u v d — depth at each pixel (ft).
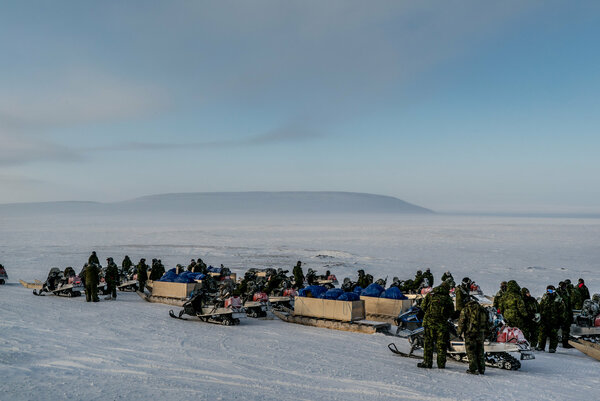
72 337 34.42
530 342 40.98
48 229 411.13
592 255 186.39
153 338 35.76
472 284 58.44
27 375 22.85
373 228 504.84
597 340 38.40
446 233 392.47
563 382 27.04
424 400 22.13
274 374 25.94
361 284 64.13
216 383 23.36
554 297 39.01
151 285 70.59
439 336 29.81
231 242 260.01
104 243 231.71
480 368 28.84
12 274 95.66
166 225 558.97
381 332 43.16
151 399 19.85
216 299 46.19
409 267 134.51
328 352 33.06
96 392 20.47
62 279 65.92
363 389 23.65
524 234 376.27
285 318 50.19
